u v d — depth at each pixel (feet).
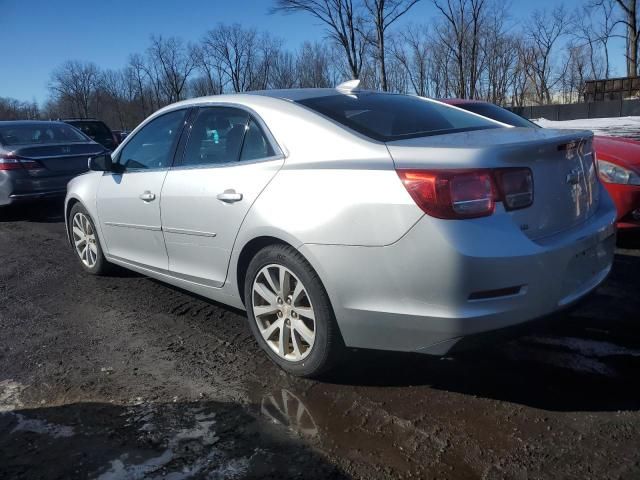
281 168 9.75
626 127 78.74
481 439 7.95
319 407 8.98
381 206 8.20
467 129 10.48
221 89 187.52
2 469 7.68
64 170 26.84
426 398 9.09
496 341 8.28
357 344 8.95
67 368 10.69
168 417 8.86
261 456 7.79
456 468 7.36
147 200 12.71
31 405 9.36
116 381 10.11
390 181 8.21
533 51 175.32
